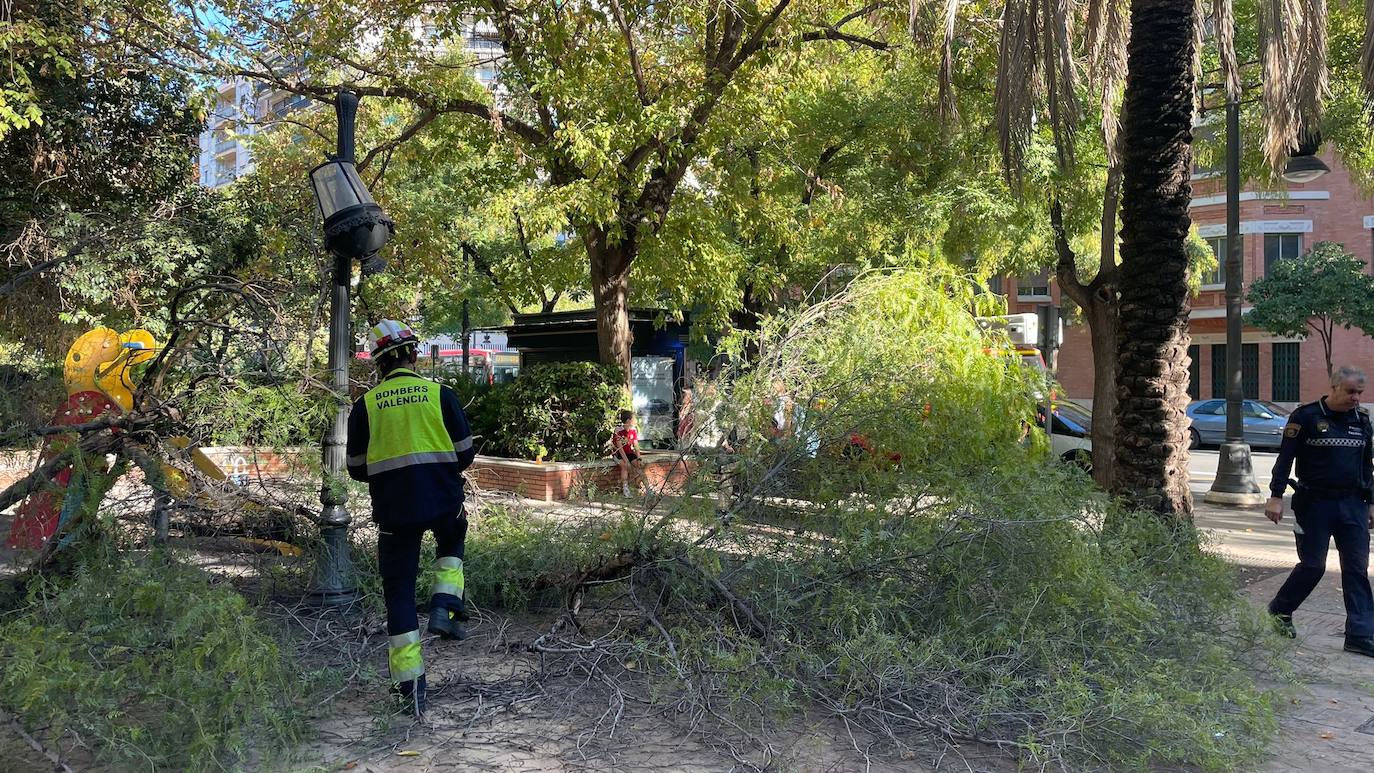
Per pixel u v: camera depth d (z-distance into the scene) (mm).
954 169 15188
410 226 17750
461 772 3900
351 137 6664
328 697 4531
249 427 6188
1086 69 11094
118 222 9453
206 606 3869
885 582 4926
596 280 14523
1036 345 15609
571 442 13945
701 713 4445
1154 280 7211
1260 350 32688
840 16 15617
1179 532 5906
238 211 14750
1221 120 16016
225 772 3570
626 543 5492
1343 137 14492
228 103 14891
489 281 20344
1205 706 4250
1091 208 13766
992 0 12883
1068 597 4672
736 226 18016
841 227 17188
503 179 14312
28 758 3838
